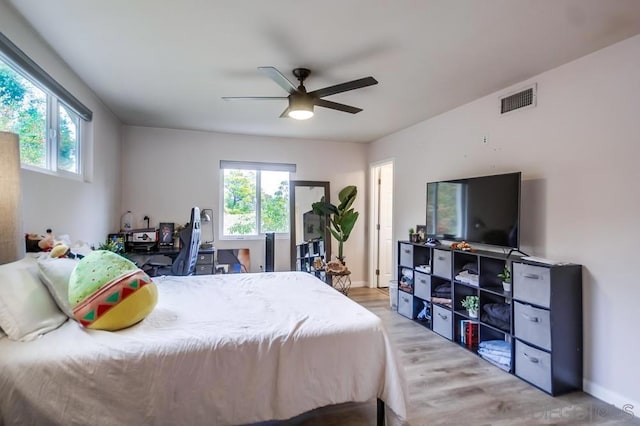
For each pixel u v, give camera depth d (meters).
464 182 3.33
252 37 2.23
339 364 1.72
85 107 3.02
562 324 2.36
